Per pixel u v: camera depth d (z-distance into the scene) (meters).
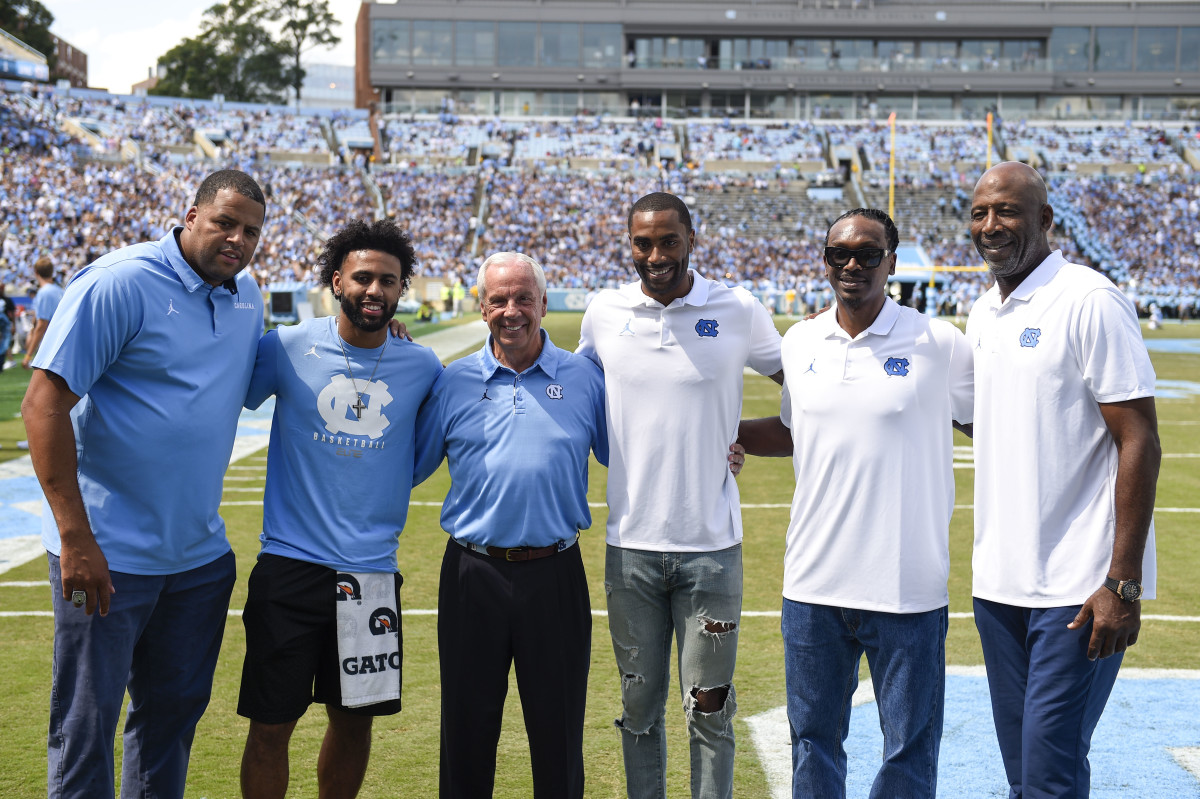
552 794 3.43
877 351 3.22
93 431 3.15
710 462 3.46
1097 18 57.59
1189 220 46.94
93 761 3.15
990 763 4.02
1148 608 5.96
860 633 3.25
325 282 3.51
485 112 58.38
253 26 74.12
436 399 3.56
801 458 3.33
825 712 3.31
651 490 3.46
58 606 3.13
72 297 3.04
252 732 3.40
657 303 3.45
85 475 3.17
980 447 3.24
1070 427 3.05
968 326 3.35
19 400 14.44
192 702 3.37
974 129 56.91
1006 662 3.19
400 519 3.58
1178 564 6.91
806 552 3.31
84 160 43.62
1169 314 42.41
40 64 52.12
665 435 3.44
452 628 3.45
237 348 3.37
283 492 3.52
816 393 3.27
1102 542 3.02
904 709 3.18
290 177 47.12
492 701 3.42
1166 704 4.57
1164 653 5.21
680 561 3.45
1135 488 2.88
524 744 4.22
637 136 55.78
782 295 41.38
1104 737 4.23
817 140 56.09
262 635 3.39
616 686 4.82
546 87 58.09
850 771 3.96
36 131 43.56
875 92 58.19
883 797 3.20
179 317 3.20
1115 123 57.03
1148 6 57.41
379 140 54.50
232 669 4.93
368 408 3.46
